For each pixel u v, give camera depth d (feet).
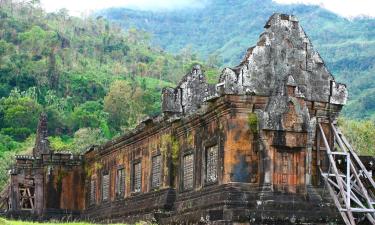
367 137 200.13
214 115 88.94
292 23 90.33
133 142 125.08
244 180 83.20
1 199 164.45
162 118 108.17
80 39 468.75
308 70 90.17
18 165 153.38
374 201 87.51
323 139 88.58
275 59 87.61
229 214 77.92
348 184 83.41
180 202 98.89
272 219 78.48
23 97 329.52
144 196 115.96
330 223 80.94
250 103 84.64
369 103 393.70
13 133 313.53
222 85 84.94
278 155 82.23
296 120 82.74
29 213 151.43
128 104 337.72
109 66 439.22
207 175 91.76
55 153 153.58
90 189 150.30
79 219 150.20
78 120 329.11
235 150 83.82
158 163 112.57
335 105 91.50
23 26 434.71
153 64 451.94
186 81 109.70
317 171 88.28
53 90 360.07
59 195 153.07
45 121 164.14
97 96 376.48
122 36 515.91
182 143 102.78
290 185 81.71
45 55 398.42
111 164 137.49
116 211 128.26
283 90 83.61
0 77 357.20
